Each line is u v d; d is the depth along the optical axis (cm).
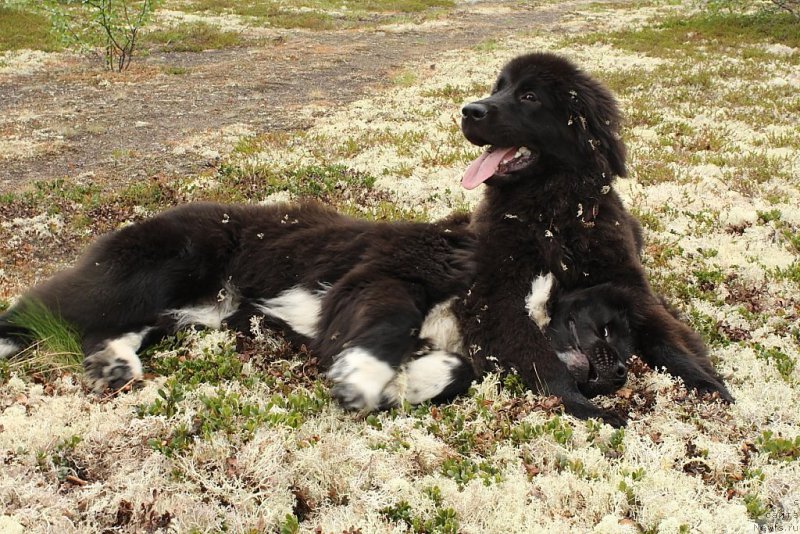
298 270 238
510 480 183
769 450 191
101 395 214
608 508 179
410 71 722
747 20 920
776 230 306
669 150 407
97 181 367
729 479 186
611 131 233
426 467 188
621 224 232
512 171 230
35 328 228
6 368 218
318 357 226
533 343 212
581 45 845
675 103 525
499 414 202
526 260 222
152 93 604
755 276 273
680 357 217
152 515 173
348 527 173
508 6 1342
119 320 232
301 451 187
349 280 226
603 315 219
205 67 731
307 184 344
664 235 303
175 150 423
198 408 200
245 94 609
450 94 574
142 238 235
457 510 177
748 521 174
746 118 479
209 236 239
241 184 347
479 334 218
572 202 227
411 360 216
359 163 384
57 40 815
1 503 174
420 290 225
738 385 217
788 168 371
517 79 233
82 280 232
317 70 732
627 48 804
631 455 191
